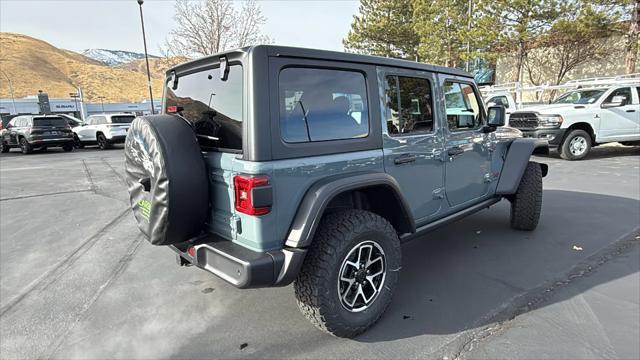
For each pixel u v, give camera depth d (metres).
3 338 2.69
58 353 2.51
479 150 3.77
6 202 6.77
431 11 21.12
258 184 2.08
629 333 2.46
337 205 2.71
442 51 21.53
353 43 25.95
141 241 4.68
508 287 3.16
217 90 2.40
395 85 2.86
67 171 10.40
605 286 3.09
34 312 3.03
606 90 9.60
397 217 2.87
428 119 3.15
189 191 2.27
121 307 3.08
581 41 17.64
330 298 2.35
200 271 3.74
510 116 10.34
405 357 2.34
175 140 2.29
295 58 2.24
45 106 38.34
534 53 21.41
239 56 2.17
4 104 46.66
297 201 2.26
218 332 2.70
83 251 4.36
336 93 2.46
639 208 5.19
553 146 9.33
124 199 6.93
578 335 2.47
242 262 2.09
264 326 2.75
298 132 2.26
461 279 3.34
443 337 2.53
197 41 17.59
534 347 2.37
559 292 3.03
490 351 2.35
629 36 14.20
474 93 3.74
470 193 3.74
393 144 2.79
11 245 4.61
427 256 3.88
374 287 2.62
